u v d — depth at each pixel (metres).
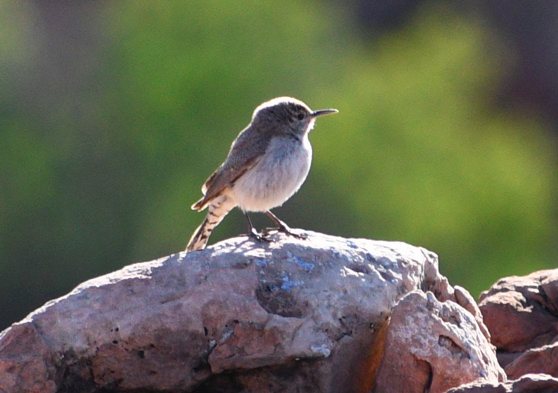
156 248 23.50
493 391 5.81
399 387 6.66
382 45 31.94
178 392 6.76
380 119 27.23
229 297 6.72
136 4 27.14
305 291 6.82
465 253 25.91
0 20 27.48
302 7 27.72
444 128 27.41
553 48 41.38
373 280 7.05
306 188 24.47
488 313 8.04
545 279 8.30
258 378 6.77
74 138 24.88
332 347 6.71
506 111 40.38
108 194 24.22
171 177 24.34
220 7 26.55
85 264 23.55
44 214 23.62
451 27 32.22
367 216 25.19
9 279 23.11
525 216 26.77
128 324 6.67
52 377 6.66
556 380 5.73
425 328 6.64
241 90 25.58
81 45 28.70
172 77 25.55
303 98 26.78
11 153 24.34
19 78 26.66
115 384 6.75
